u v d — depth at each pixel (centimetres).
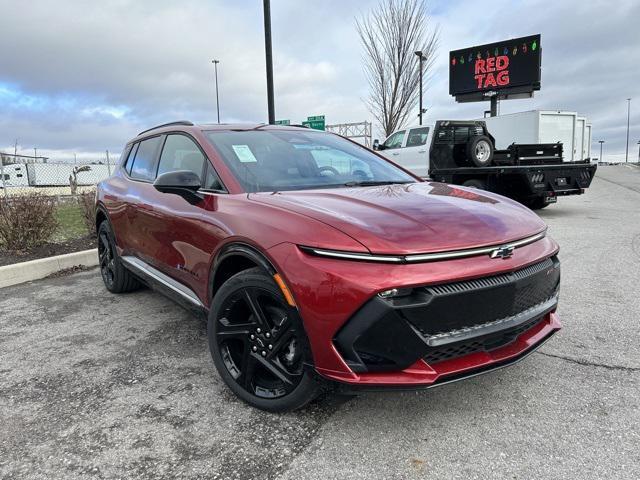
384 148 1324
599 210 1152
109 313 459
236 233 266
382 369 221
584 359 324
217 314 280
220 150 335
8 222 702
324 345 225
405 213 252
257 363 265
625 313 411
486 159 1112
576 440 236
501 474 214
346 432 249
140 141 481
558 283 292
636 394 277
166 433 254
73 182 1296
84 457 236
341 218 241
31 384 315
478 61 2642
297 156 358
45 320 445
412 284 214
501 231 250
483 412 263
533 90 2492
